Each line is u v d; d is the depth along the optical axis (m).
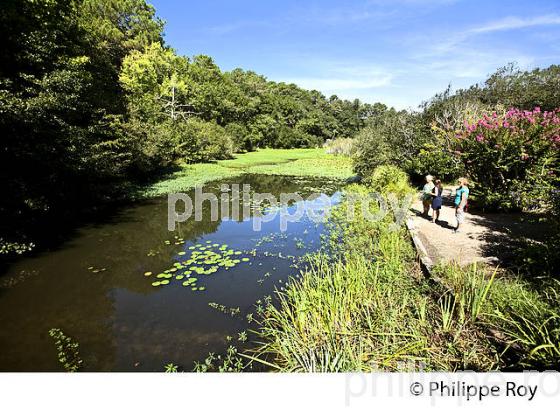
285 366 3.84
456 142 11.09
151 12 37.16
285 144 51.34
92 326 4.86
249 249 8.18
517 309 3.97
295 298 4.91
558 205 5.83
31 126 7.63
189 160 25.53
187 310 5.29
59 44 10.86
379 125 18.88
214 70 49.19
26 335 4.64
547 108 15.19
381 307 4.59
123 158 14.36
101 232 9.42
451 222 8.89
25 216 8.24
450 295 4.68
